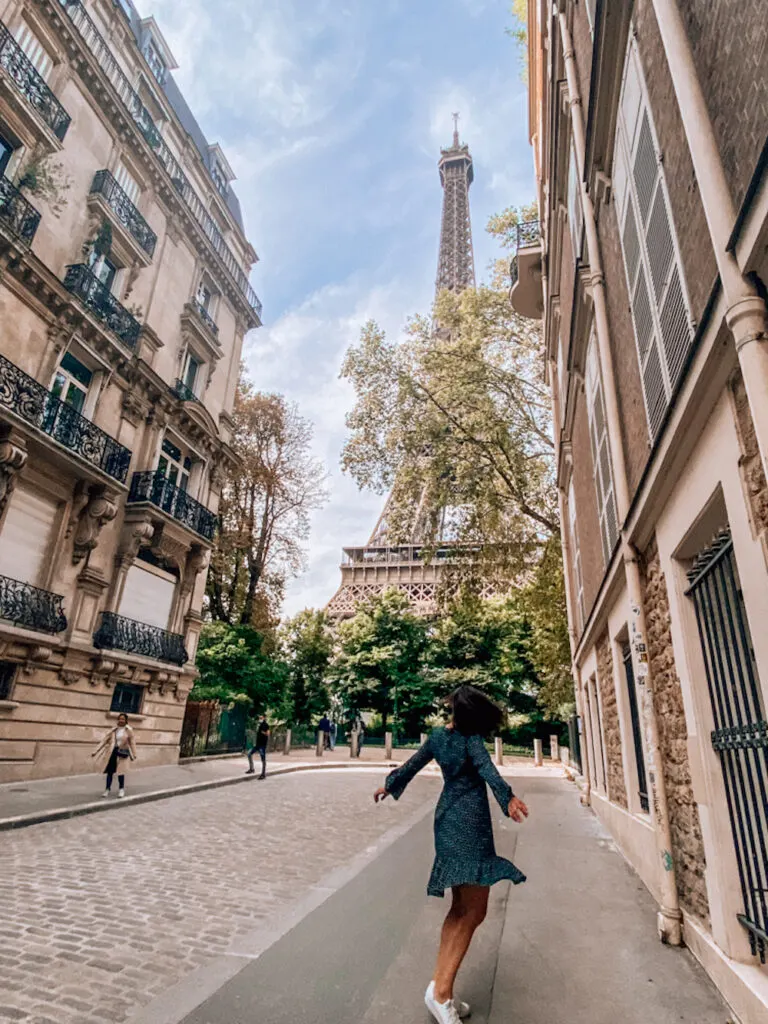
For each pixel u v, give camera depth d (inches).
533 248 569.9
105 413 590.2
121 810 374.3
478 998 117.0
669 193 146.3
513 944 149.2
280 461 1058.7
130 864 233.6
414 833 317.4
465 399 681.6
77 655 521.3
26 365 496.7
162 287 709.9
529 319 717.9
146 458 650.2
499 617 1310.3
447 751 117.6
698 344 115.6
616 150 210.1
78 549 532.7
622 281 211.3
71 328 538.6
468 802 111.9
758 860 115.0
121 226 606.9
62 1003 114.9
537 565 725.9
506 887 207.5
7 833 290.0
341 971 131.3
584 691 476.1
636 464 202.7
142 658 587.2
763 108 88.4
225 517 1024.9
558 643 717.3
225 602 1059.3
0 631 434.6
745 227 90.8
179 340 740.0
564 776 752.3
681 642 152.2
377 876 221.8
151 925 161.9
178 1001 116.0
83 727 526.6
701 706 142.3
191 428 727.7
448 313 745.6
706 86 111.2
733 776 128.3
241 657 913.5
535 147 618.8
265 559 1041.5
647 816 224.7
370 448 725.9
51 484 508.4
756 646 103.3
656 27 149.8
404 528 721.0
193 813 370.6
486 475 694.5
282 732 983.6
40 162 510.3
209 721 780.0
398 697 1309.1
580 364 335.9
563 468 498.9
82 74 582.9
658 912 173.3
